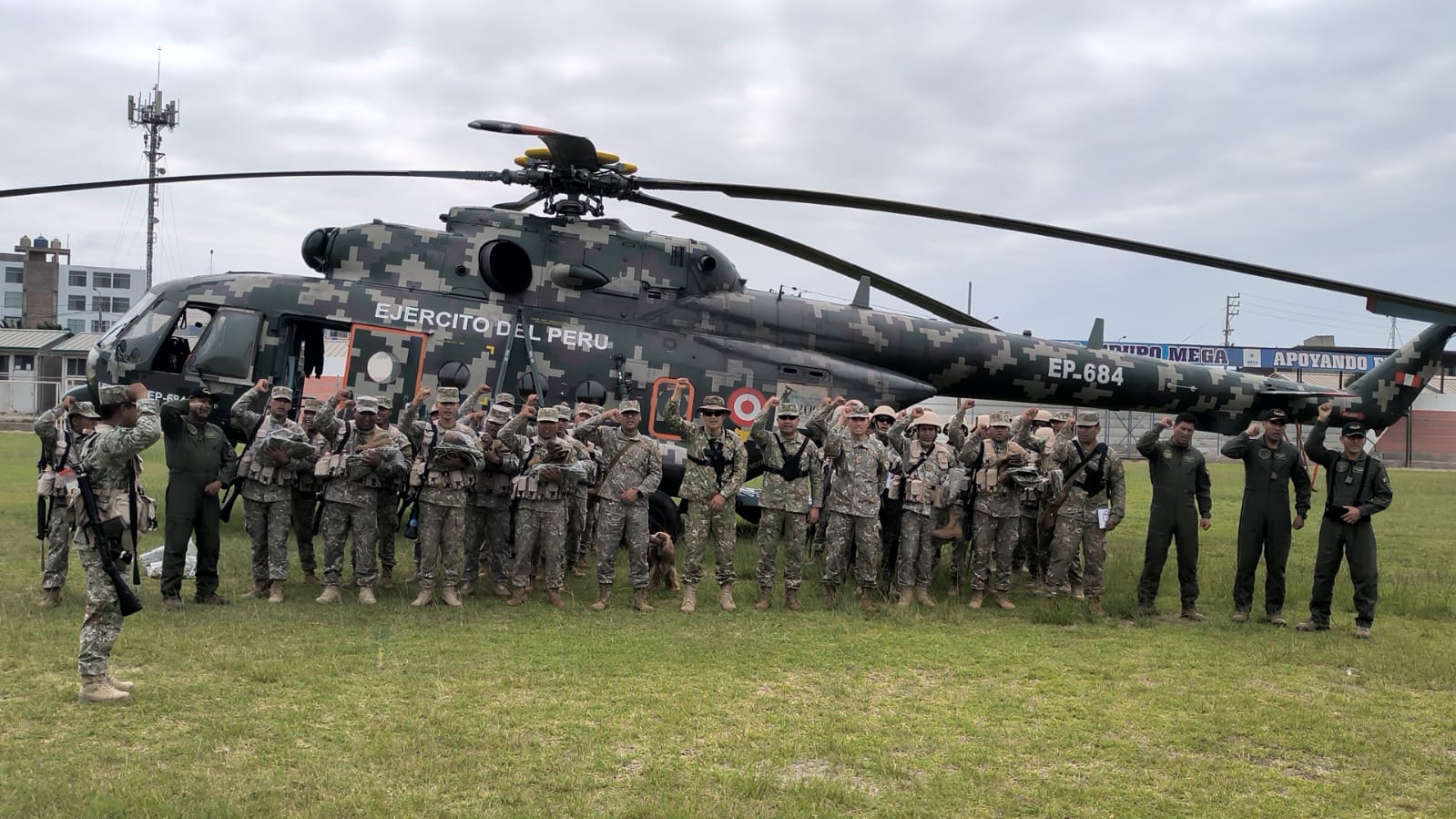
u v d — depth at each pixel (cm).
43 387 4909
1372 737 576
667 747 524
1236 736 574
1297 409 1597
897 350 1356
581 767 491
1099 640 820
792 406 907
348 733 527
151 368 1159
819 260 1250
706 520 899
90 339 5078
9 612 757
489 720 556
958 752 530
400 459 849
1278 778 509
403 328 1172
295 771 471
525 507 879
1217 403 1555
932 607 948
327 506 855
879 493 925
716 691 632
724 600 903
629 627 812
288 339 1167
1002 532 959
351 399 941
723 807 441
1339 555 864
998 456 957
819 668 700
